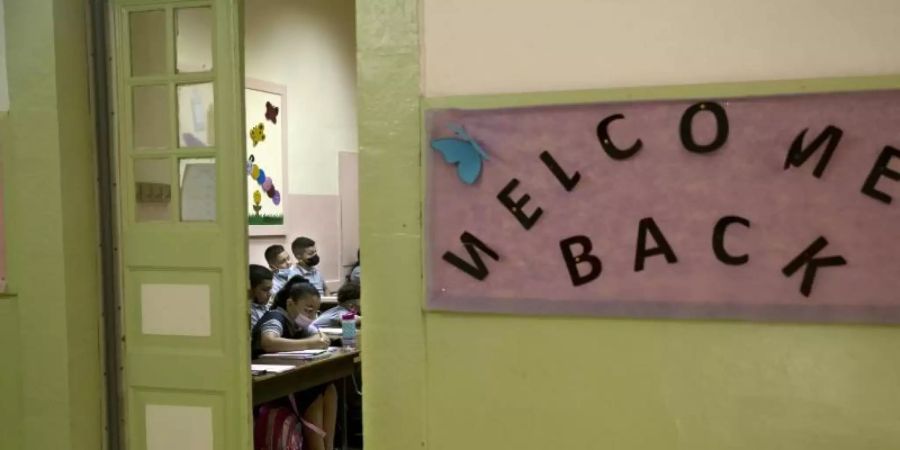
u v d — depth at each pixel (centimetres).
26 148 325
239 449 319
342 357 457
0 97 329
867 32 232
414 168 264
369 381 270
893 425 231
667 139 244
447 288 262
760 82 237
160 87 328
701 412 245
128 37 330
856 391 234
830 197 233
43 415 328
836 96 232
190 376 324
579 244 251
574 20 253
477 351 262
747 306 239
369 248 269
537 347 257
